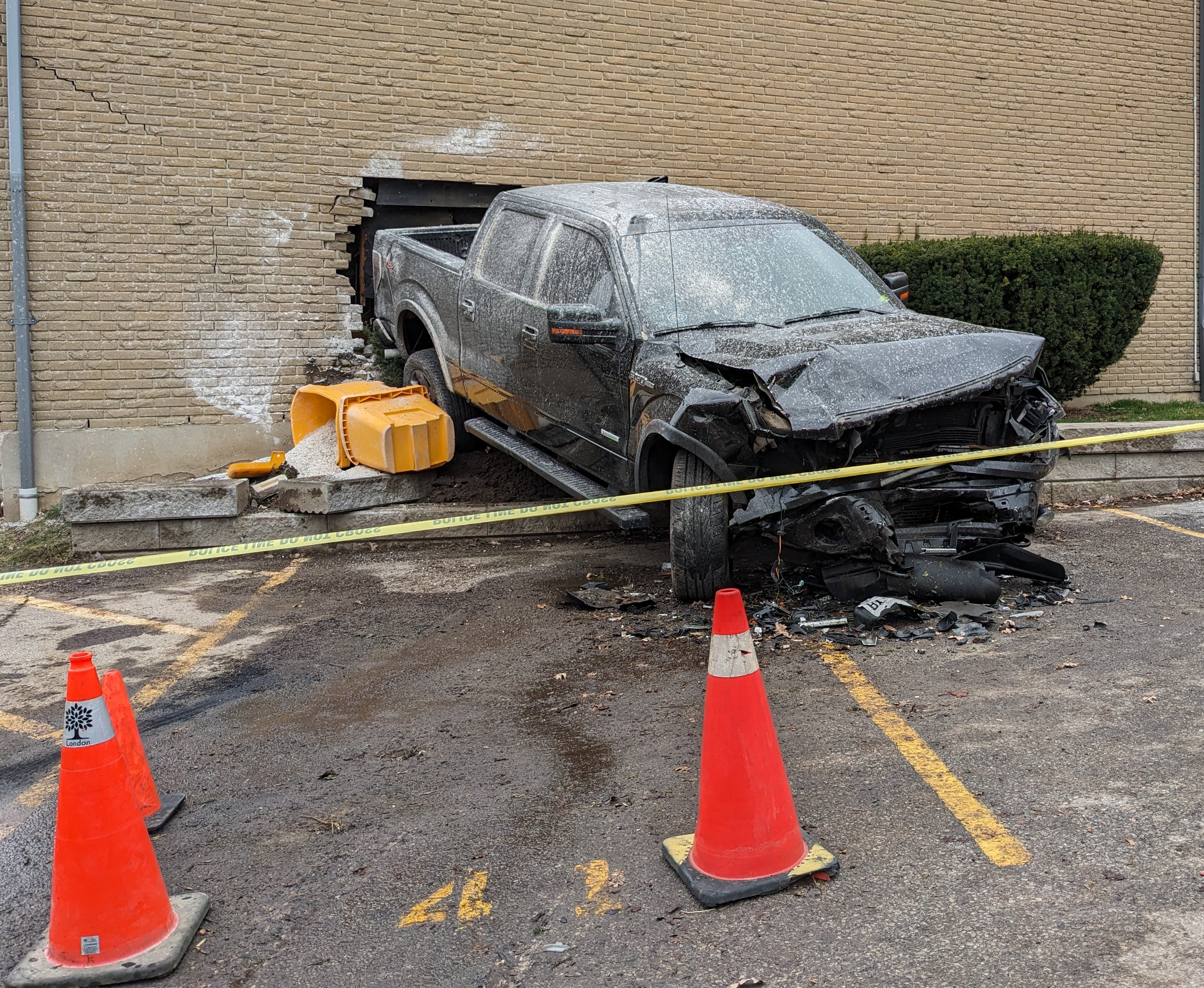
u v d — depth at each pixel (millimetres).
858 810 3564
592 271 6594
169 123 9508
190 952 3045
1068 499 8781
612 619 5973
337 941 3051
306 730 4695
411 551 8109
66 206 9273
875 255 9961
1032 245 10164
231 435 9969
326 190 10078
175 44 9453
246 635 6191
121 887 2973
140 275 9547
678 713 4551
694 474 5551
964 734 4109
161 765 4410
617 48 10891
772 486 5062
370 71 10086
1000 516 5488
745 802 3135
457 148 10445
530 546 8047
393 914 3170
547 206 7359
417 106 10266
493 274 7672
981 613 5473
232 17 9602
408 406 8523
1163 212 13750
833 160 11914
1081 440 5398
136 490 8141
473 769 4152
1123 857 3160
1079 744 3957
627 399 6109
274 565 7895
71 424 9445
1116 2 13133
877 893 3070
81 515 8109
